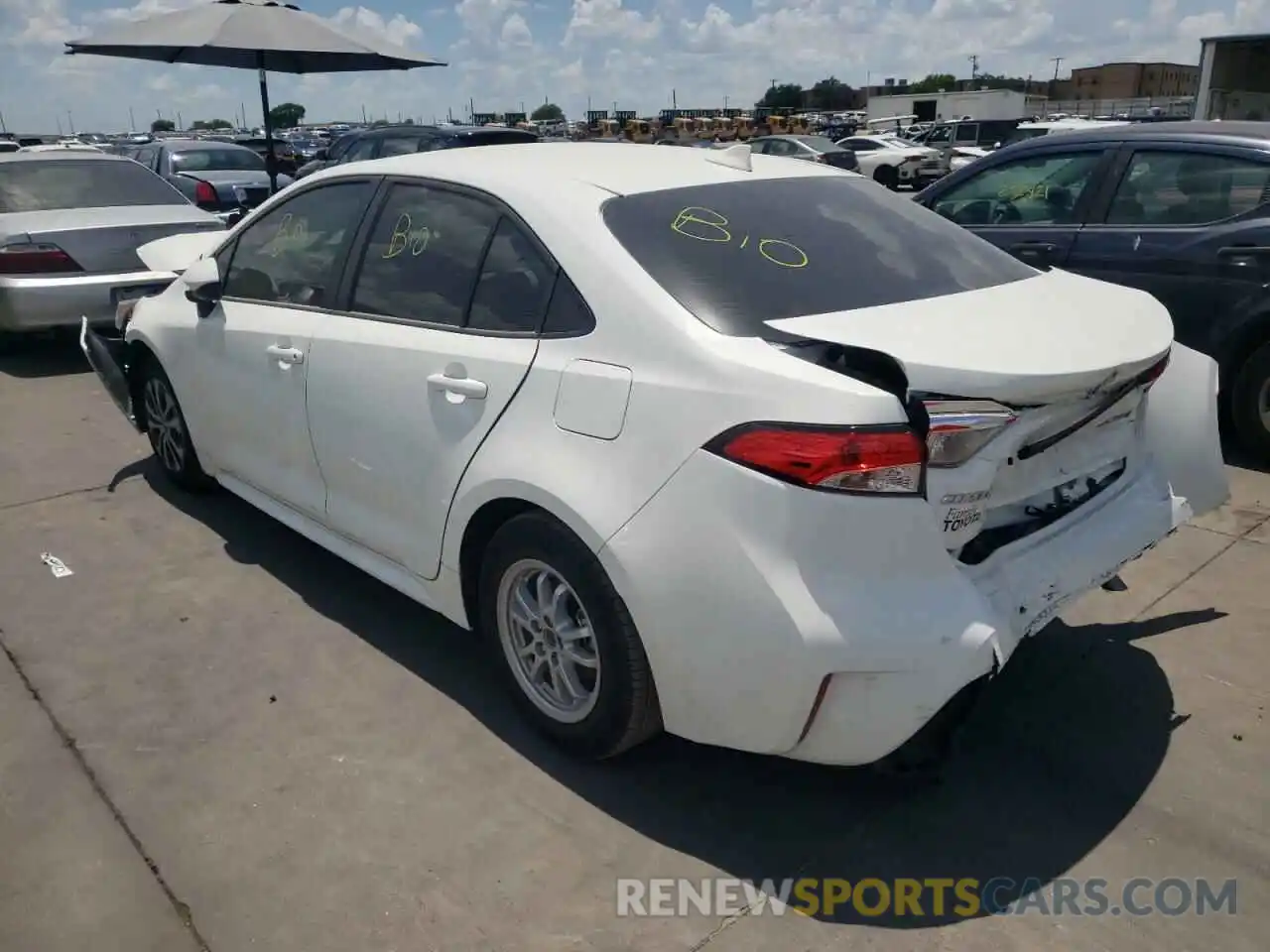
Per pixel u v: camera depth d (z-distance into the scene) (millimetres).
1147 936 2283
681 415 2389
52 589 3986
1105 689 3213
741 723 2381
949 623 2264
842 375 2270
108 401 6648
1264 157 4902
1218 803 2693
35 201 7574
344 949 2273
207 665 3426
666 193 2941
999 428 2350
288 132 53250
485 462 2820
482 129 13062
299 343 3586
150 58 8828
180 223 7562
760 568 2258
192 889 2451
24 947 2287
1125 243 5316
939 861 2516
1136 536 2830
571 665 2818
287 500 3912
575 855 2549
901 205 3385
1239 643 3459
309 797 2766
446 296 3096
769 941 2289
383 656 3475
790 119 39188
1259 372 4961
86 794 2783
